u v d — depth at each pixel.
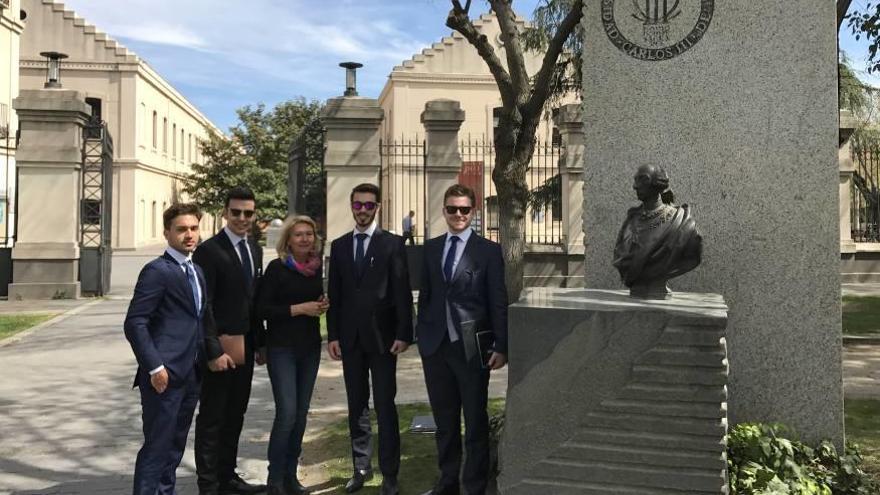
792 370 4.21
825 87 4.17
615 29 4.48
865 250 16.48
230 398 4.47
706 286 4.32
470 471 3.96
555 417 3.19
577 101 19.67
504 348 3.94
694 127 4.35
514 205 8.73
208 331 4.11
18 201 14.07
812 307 4.19
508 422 3.25
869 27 9.71
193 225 3.98
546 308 3.22
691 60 4.36
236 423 4.52
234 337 4.31
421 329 4.12
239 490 4.55
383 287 4.33
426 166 13.77
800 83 4.20
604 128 4.50
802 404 4.20
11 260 14.22
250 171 32.22
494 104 29.36
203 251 4.33
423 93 29.14
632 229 3.64
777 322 4.23
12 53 23.22
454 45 29.22
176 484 4.69
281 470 4.30
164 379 3.78
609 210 4.48
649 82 4.42
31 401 6.86
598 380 3.14
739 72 4.28
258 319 4.49
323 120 13.37
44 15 31.25
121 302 13.98
